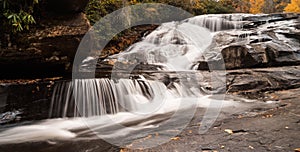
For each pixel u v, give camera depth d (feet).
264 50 23.20
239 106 13.67
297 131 8.70
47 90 12.29
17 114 11.60
